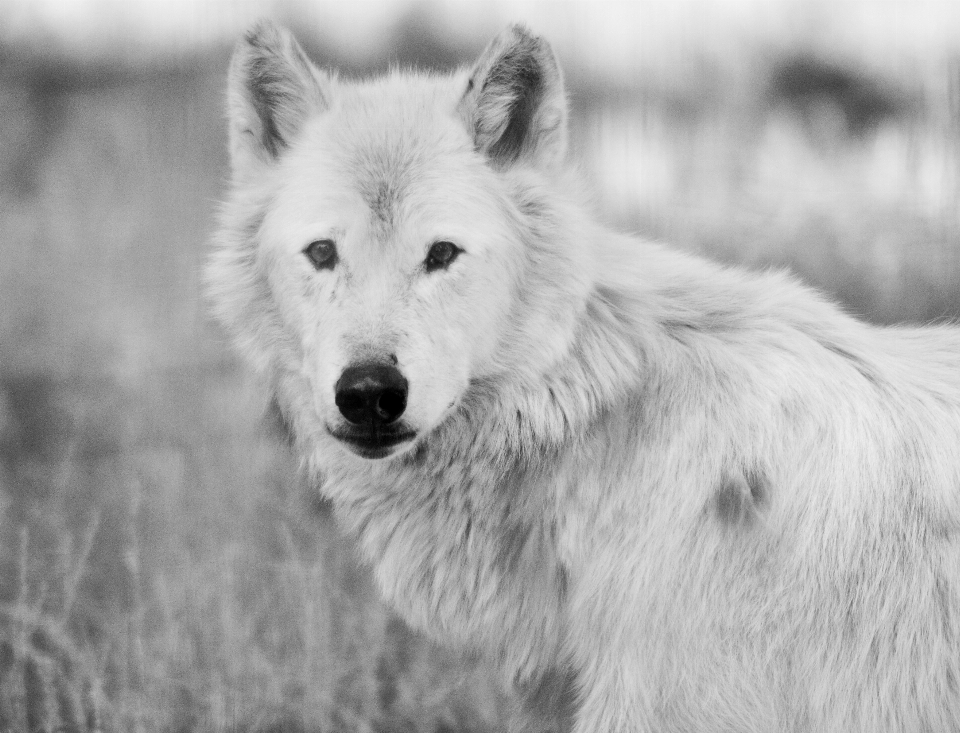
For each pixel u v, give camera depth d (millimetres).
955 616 6934
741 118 23266
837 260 17328
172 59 24453
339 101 8070
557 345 7445
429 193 7418
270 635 9930
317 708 9219
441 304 7336
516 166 7934
